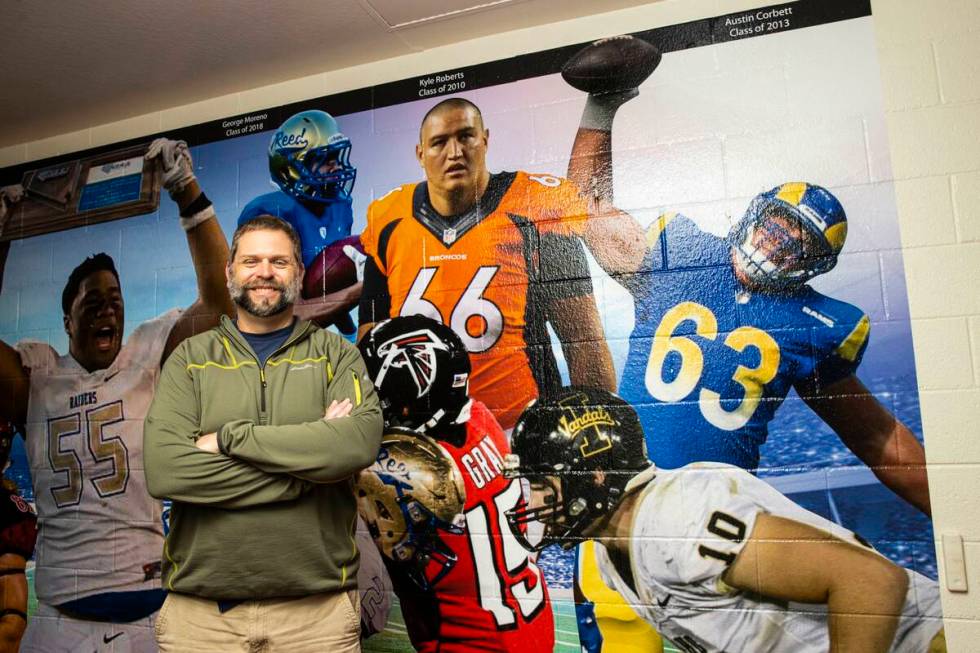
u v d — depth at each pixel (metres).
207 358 1.68
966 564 1.56
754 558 1.72
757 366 1.78
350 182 2.22
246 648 1.51
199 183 2.42
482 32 2.09
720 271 1.83
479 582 1.94
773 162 1.81
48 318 2.57
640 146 1.94
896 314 1.68
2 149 2.78
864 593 1.63
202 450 1.51
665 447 1.83
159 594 2.27
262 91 2.39
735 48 1.87
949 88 1.70
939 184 1.68
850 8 1.79
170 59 2.20
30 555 2.45
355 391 1.68
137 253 2.48
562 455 1.91
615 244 1.93
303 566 1.54
